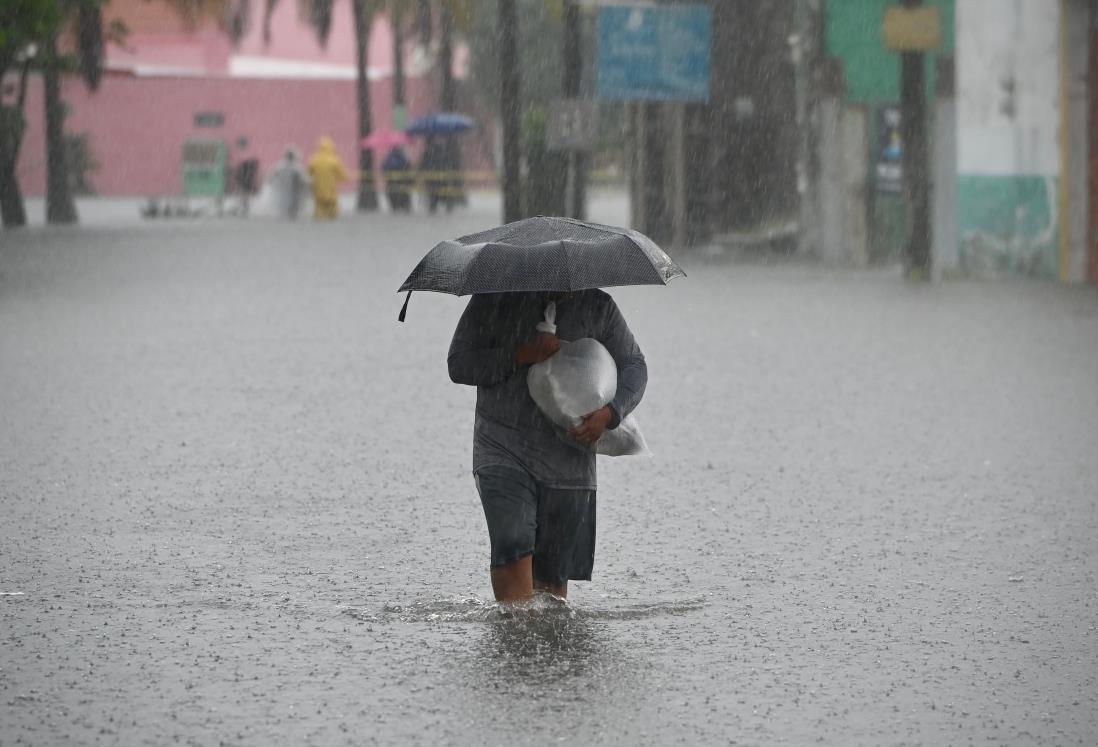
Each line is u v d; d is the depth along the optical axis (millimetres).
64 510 25547
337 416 34656
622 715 15758
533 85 182250
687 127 86625
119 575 21484
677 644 18203
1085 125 66562
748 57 86000
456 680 16859
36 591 20641
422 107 198375
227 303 59531
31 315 54969
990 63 69938
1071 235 67125
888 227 77875
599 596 20406
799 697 16328
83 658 17734
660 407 35500
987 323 51594
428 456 30172
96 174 189875
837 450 30453
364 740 15062
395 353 45469
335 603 20016
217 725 15508
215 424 33625
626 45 82375
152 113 191000
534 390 18359
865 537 23672
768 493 26781
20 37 97875
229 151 194625
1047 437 31625
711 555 22625
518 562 18969
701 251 86000
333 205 134500
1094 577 21281
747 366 41938
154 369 41875
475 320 18516
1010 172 69438
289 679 16938
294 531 24078
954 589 20734
